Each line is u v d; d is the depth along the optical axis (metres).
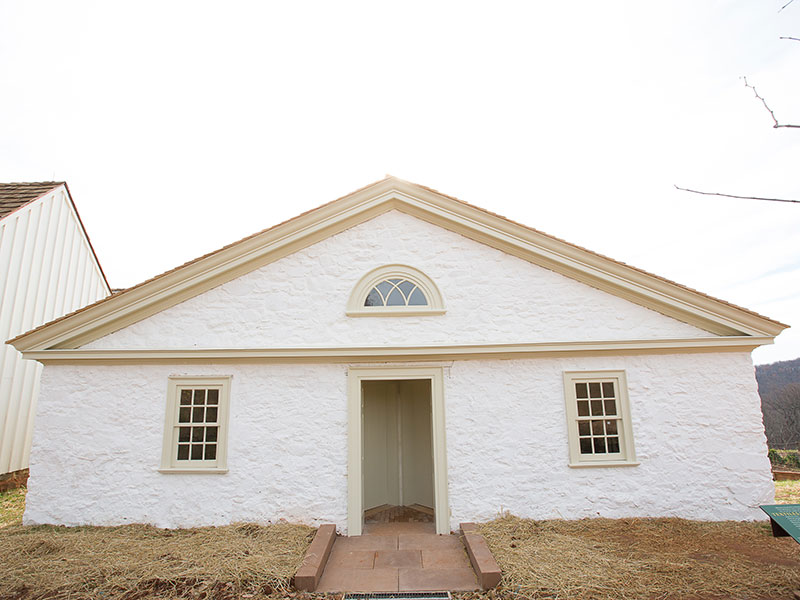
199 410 7.59
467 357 7.62
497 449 7.39
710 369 7.62
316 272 7.96
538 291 7.90
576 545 6.25
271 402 7.51
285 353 7.53
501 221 7.94
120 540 6.55
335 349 7.52
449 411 7.48
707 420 7.48
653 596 5.04
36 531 6.97
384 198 8.12
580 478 7.34
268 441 7.40
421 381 9.28
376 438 9.18
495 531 6.73
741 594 5.08
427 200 8.11
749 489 7.29
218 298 7.86
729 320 7.64
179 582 5.36
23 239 11.47
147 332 7.73
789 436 21.28
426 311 7.79
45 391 7.55
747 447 7.41
